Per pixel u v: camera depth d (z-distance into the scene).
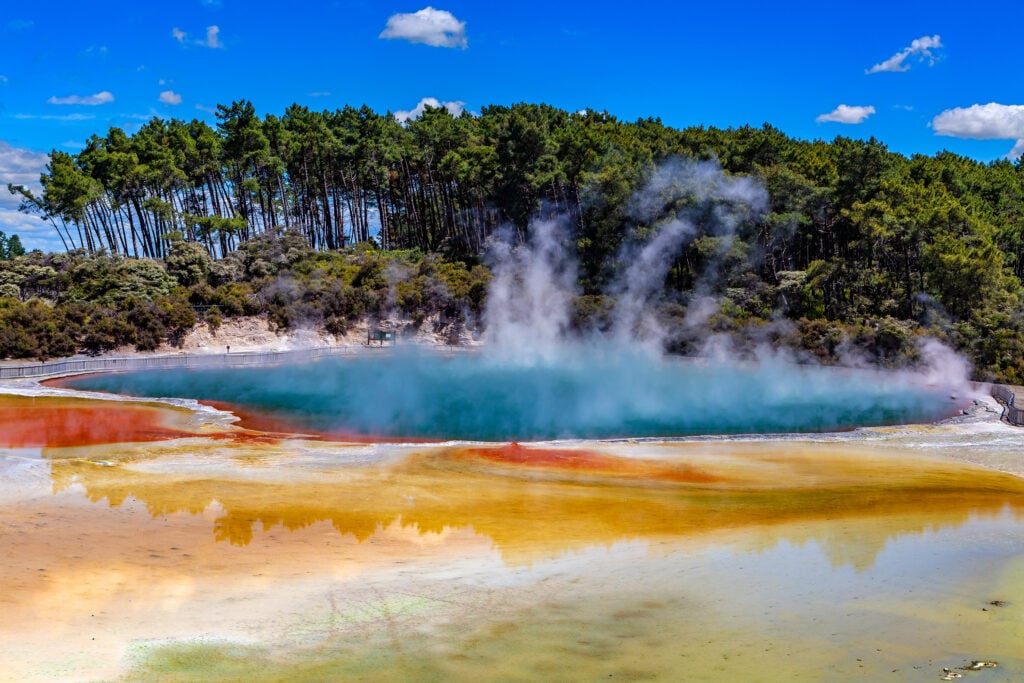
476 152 93.19
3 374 55.28
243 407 46.12
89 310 69.88
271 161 99.56
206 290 77.12
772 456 32.47
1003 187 95.06
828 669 13.58
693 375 61.56
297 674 13.24
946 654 14.19
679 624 15.38
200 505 22.97
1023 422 40.72
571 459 31.31
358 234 108.06
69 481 25.33
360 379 58.56
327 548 19.52
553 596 16.73
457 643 14.48
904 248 71.38
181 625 14.99
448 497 24.73
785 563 18.86
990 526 22.19
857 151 76.50
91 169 99.38
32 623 14.77
